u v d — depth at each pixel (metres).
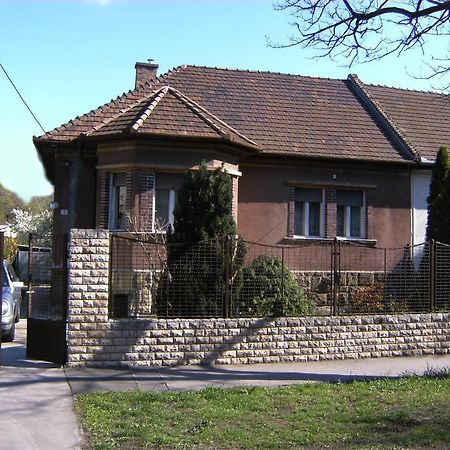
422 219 19.94
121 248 10.46
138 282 10.62
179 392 8.24
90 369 9.76
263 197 18.30
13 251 30.12
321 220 19.03
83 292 9.91
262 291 11.56
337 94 22.25
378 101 22.38
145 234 14.55
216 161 16.20
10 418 6.97
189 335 10.38
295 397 8.06
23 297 18.36
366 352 11.61
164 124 15.84
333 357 11.32
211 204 11.39
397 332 11.91
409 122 21.70
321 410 7.42
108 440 6.17
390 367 10.73
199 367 10.23
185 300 10.68
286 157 18.12
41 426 6.68
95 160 17.38
